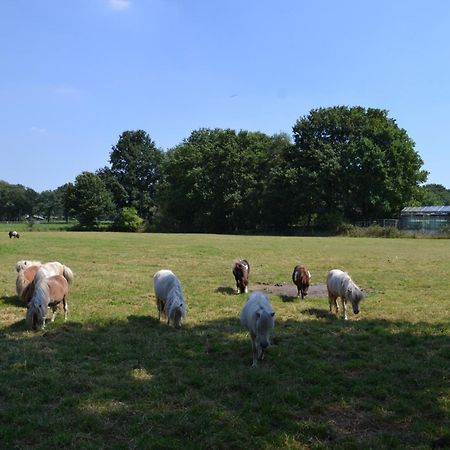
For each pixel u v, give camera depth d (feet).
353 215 251.19
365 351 34.53
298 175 236.84
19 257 94.27
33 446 20.54
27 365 30.32
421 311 47.62
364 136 238.48
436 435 21.68
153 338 36.99
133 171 370.12
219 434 21.44
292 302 52.39
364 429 22.66
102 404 24.49
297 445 20.83
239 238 180.04
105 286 60.18
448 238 192.34
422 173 246.68
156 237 178.81
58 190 582.35
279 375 29.12
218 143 282.77
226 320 43.39
